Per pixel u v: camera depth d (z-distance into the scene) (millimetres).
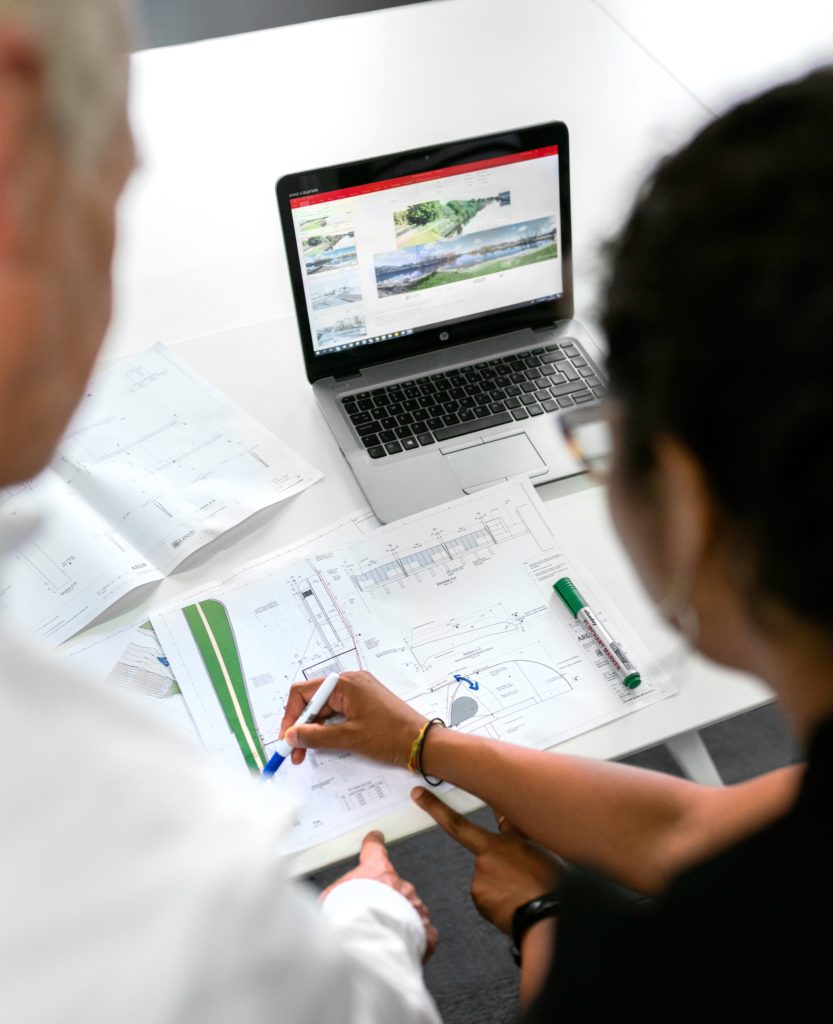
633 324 345
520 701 917
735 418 325
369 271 1124
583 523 1053
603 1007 414
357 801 868
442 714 909
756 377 316
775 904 371
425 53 1660
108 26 347
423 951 723
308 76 1640
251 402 1181
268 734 905
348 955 422
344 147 1515
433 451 1106
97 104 346
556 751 889
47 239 341
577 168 1417
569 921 463
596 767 826
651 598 459
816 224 310
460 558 1019
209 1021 327
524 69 1611
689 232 328
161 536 1050
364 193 1078
